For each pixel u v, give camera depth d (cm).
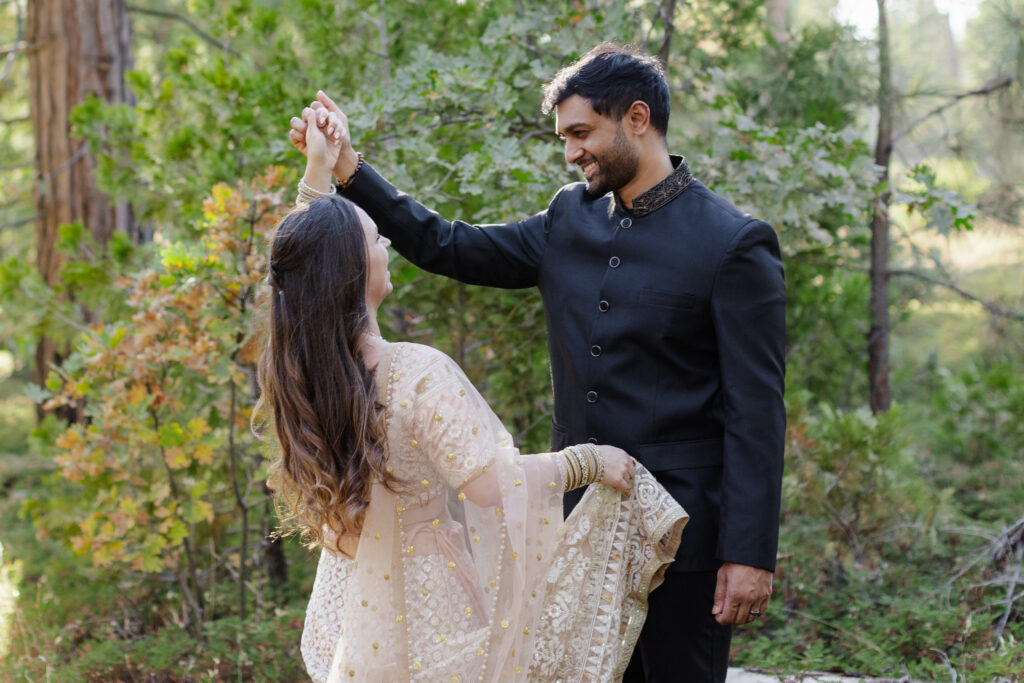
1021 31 493
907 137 538
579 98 200
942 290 597
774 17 525
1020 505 459
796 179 369
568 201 225
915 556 403
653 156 205
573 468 192
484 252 228
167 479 388
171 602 417
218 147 435
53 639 376
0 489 667
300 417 180
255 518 452
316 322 178
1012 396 570
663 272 200
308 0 436
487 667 185
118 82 632
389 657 184
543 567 191
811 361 570
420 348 185
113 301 443
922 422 630
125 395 357
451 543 190
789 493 391
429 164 379
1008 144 509
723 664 207
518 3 413
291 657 339
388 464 181
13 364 948
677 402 201
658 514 194
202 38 705
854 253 586
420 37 457
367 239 186
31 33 638
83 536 369
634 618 203
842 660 320
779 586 382
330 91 442
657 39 457
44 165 632
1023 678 271
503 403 453
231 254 354
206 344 347
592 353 206
